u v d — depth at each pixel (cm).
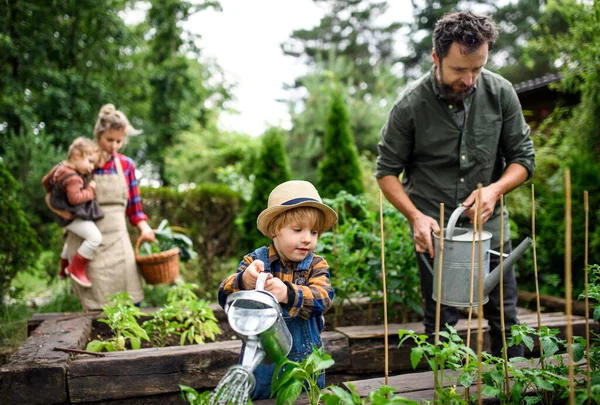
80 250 370
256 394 207
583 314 391
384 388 163
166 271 398
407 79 2578
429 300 288
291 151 1285
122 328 314
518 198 509
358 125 1291
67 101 1143
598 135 466
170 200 543
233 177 951
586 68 414
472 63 238
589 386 167
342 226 408
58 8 1063
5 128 1074
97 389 260
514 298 282
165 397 273
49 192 378
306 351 204
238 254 554
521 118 279
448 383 213
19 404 248
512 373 188
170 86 1575
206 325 336
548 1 448
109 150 384
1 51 1000
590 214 449
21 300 478
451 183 282
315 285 202
